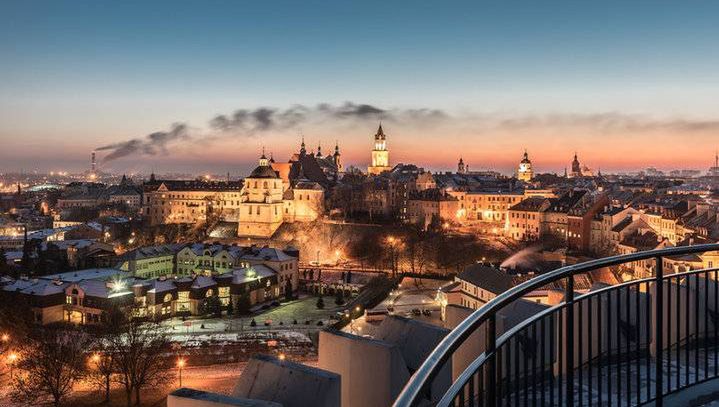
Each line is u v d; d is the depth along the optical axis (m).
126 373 55.56
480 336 10.50
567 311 6.73
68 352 61.09
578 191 143.00
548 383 9.91
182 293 93.44
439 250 130.38
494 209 172.88
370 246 141.25
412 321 11.79
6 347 72.25
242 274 101.62
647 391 8.13
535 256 123.69
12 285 89.81
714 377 8.87
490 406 5.50
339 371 10.34
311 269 127.06
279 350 71.62
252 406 8.31
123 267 117.44
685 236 114.50
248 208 164.25
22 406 55.25
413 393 4.08
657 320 7.59
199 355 69.31
